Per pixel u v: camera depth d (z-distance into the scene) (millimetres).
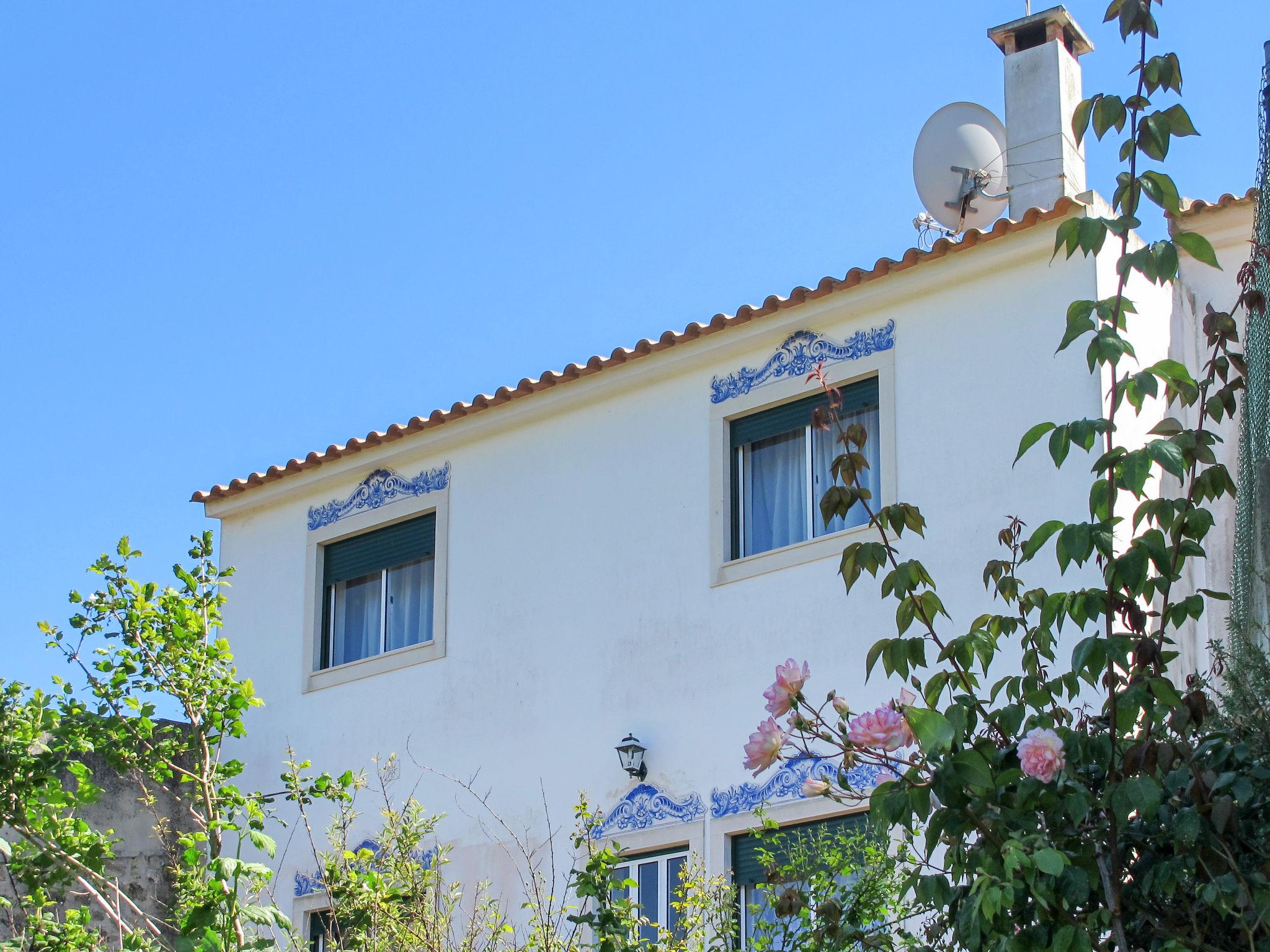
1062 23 14039
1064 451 5527
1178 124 5590
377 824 13797
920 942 6355
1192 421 12008
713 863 11859
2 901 8375
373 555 15078
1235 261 12602
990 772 5387
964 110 14250
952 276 12172
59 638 8211
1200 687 5988
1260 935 5445
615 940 8219
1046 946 5367
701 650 12570
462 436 14539
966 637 5887
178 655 8203
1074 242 5426
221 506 16062
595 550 13477
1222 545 11086
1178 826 5398
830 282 12477
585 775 12852
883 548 5910
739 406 13031
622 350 13422
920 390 12164
